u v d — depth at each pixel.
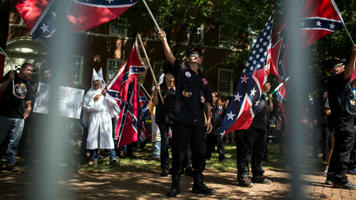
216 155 9.52
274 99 6.17
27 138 7.09
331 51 15.20
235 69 22.25
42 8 3.42
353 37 14.76
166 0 13.48
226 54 21.75
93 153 6.57
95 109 6.48
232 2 12.74
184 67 4.18
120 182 4.95
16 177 4.92
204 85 4.32
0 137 5.50
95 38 20.39
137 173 5.85
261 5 13.42
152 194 4.20
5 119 5.50
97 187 4.50
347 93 5.04
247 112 4.77
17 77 5.71
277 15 6.50
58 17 1.12
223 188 4.75
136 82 7.22
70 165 6.06
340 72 5.16
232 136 14.52
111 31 20.70
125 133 6.96
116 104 6.74
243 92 4.88
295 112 1.11
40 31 3.41
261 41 5.00
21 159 6.48
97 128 6.52
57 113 1.09
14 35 18.17
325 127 8.23
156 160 7.70
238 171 4.99
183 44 18.38
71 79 6.65
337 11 4.89
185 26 16.23
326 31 4.95
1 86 5.45
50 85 1.06
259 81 4.84
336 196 4.28
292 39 1.08
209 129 4.44
